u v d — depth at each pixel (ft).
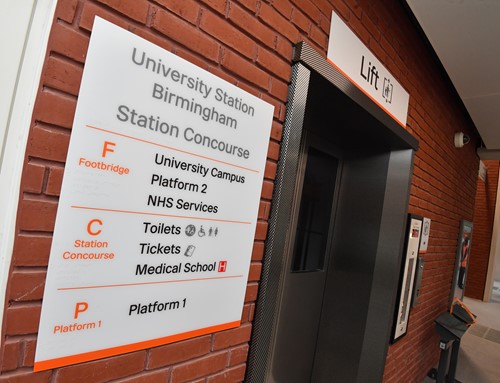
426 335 10.55
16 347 2.25
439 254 11.09
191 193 3.15
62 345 2.44
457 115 11.21
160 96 2.85
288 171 4.04
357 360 7.00
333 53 4.73
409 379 9.34
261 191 3.84
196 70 3.10
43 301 2.33
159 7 2.82
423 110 8.23
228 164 3.45
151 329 2.94
